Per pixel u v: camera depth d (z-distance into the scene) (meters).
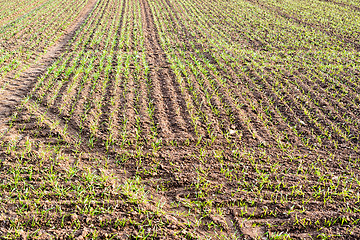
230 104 6.47
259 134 5.38
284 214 3.55
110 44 11.38
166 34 13.09
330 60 9.56
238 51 10.55
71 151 4.71
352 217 3.47
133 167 4.41
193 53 10.38
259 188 4.00
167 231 3.25
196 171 4.30
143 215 3.48
